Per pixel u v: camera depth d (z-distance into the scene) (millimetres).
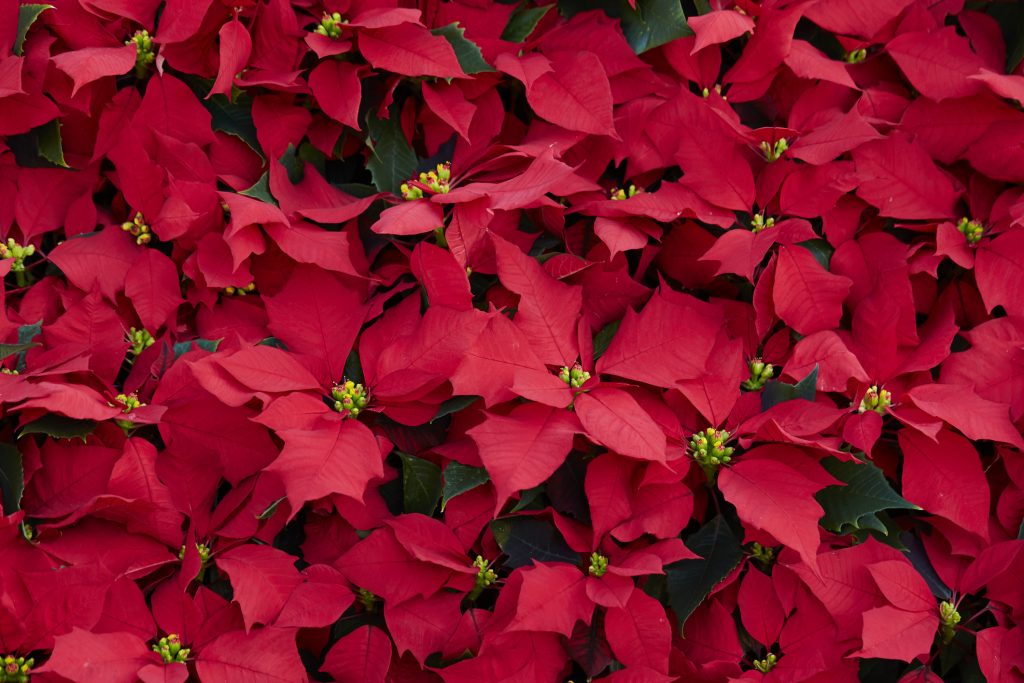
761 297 1791
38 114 1738
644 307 1773
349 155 1804
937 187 1828
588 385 1745
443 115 1761
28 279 1759
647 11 1817
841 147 1778
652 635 1729
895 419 1808
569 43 1823
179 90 1757
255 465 1734
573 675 1779
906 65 1854
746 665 1785
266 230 1720
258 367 1703
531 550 1747
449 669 1717
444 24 1811
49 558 1689
